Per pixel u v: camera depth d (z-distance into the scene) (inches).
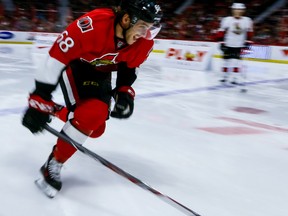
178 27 580.4
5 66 289.3
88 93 79.0
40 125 73.7
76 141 77.2
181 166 102.5
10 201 74.8
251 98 219.5
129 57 78.2
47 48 395.5
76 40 69.6
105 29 70.4
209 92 228.8
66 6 641.0
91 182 86.2
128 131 132.8
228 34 261.0
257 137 136.5
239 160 110.4
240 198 84.7
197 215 68.3
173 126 144.9
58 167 78.7
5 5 612.4
